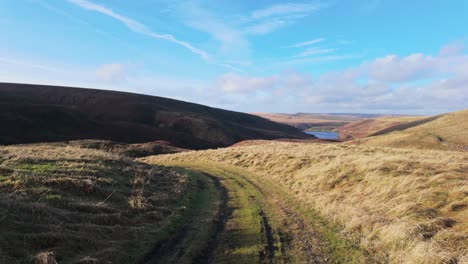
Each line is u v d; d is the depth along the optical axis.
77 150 21.95
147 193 15.45
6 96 98.88
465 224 9.56
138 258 8.70
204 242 10.28
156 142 80.25
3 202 9.01
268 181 23.03
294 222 12.81
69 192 12.15
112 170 17.66
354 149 37.03
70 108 92.94
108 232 9.82
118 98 135.00
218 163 36.75
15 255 7.19
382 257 9.14
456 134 101.50
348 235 11.06
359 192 15.49
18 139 64.06
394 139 99.88
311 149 37.16
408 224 10.14
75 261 7.61
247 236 11.00
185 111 146.88
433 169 15.98
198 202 16.58
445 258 7.90
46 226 8.71
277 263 8.79
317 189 18.22
